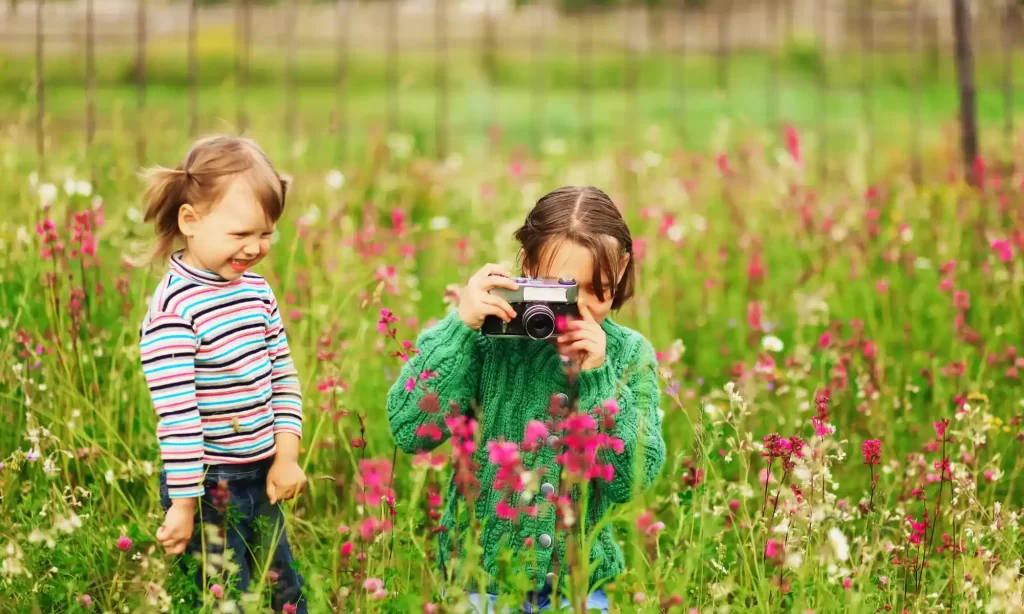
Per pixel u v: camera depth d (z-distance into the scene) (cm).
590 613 258
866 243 602
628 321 522
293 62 732
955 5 775
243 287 298
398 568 299
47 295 404
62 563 313
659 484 388
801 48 2411
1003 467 406
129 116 962
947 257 601
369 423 414
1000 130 1246
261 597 277
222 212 286
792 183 712
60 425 375
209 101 1722
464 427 260
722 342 527
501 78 2495
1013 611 284
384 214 702
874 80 2198
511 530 288
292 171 680
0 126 628
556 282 283
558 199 294
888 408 431
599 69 2550
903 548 316
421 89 2389
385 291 469
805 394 420
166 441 279
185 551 304
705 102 2081
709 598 298
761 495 369
